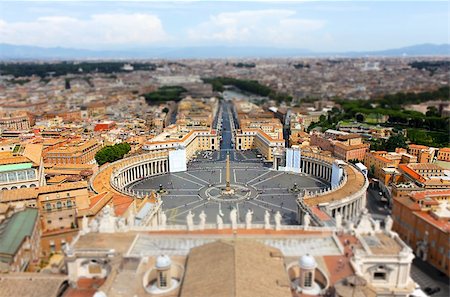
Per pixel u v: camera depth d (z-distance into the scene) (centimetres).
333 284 9206
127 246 10881
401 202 17125
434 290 13338
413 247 16288
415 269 14738
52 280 10519
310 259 9319
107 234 11631
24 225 14150
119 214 15075
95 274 10738
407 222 16700
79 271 10725
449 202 17975
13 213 15075
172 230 11919
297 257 10312
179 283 9600
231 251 9531
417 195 18038
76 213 16175
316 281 9819
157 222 17438
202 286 8581
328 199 18162
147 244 11056
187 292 8594
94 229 11950
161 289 9425
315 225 14262
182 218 19612
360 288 8662
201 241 11169
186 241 11181
